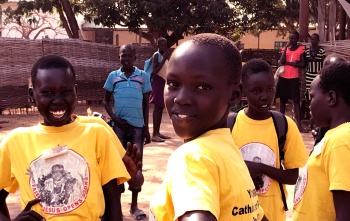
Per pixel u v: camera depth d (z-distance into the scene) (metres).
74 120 2.57
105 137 2.48
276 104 14.68
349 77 2.37
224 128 1.57
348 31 14.20
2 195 2.54
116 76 5.47
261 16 20.34
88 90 15.14
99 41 30.34
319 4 12.55
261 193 2.94
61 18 20.36
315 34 10.88
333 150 2.25
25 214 2.29
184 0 17.83
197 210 1.29
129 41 31.22
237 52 1.51
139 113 5.40
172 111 1.48
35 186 2.37
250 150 2.99
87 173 2.39
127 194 6.09
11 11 22.36
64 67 2.40
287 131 3.01
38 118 12.81
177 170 1.41
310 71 10.80
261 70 2.96
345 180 2.18
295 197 2.54
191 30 18.97
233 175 1.48
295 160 2.99
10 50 13.44
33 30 27.94
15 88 13.57
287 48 10.72
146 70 9.30
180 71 1.43
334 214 2.30
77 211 2.34
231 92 1.51
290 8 19.97
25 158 2.42
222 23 18.56
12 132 2.51
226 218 1.45
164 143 9.15
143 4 17.73
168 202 1.45
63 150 2.38
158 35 19.03
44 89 2.36
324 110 2.42
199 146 1.45
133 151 2.54
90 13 20.33
